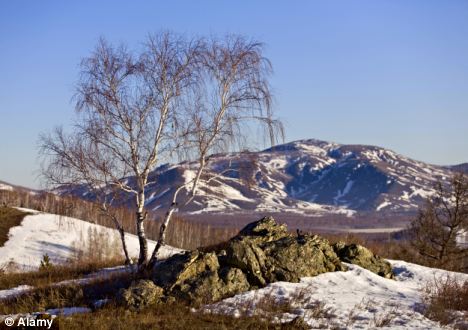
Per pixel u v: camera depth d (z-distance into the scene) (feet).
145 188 81.35
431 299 60.44
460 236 115.03
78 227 266.36
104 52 77.20
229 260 64.64
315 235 75.00
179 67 76.95
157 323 49.08
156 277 61.98
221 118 78.02
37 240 261.85
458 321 53.16
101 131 75.97
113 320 49.67
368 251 78.79
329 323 49.90
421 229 116.78
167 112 77.92
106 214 81.87
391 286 68.64
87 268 106.73
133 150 77.66
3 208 311.47
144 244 79.00
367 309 55.88
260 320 50.19
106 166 77.10
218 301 57.93
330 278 68.44
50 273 104.68
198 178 79.41
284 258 67.67
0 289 90.43
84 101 75.77
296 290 61.16
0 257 234.58
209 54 77.36
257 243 70.03
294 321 48.93
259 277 63.67
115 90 76.69
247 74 77.05
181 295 58.59
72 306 63.05
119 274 81.00
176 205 80.33
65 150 76.54
